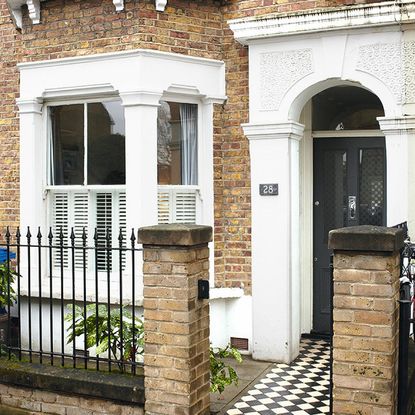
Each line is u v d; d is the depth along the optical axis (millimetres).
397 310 4215
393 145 6312
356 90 8148
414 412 4734
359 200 7828
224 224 7246
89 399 4883
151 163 6805
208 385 4797
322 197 7941
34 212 7430
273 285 6836
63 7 7121
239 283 7188
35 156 7418
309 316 7922
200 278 4684
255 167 6910
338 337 4062
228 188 7219
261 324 6887
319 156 7941
